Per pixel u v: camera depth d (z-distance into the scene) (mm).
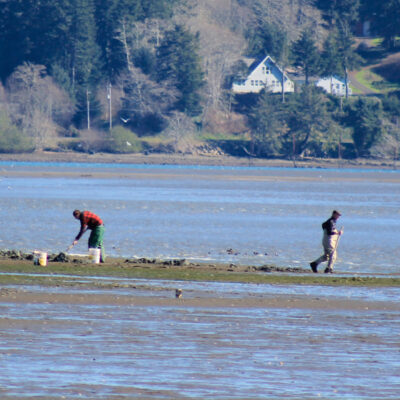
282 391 48219
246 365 54531
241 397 46781
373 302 82188
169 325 67500
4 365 52531
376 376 52156
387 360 56688
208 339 62438
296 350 59344
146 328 65812
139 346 59375
